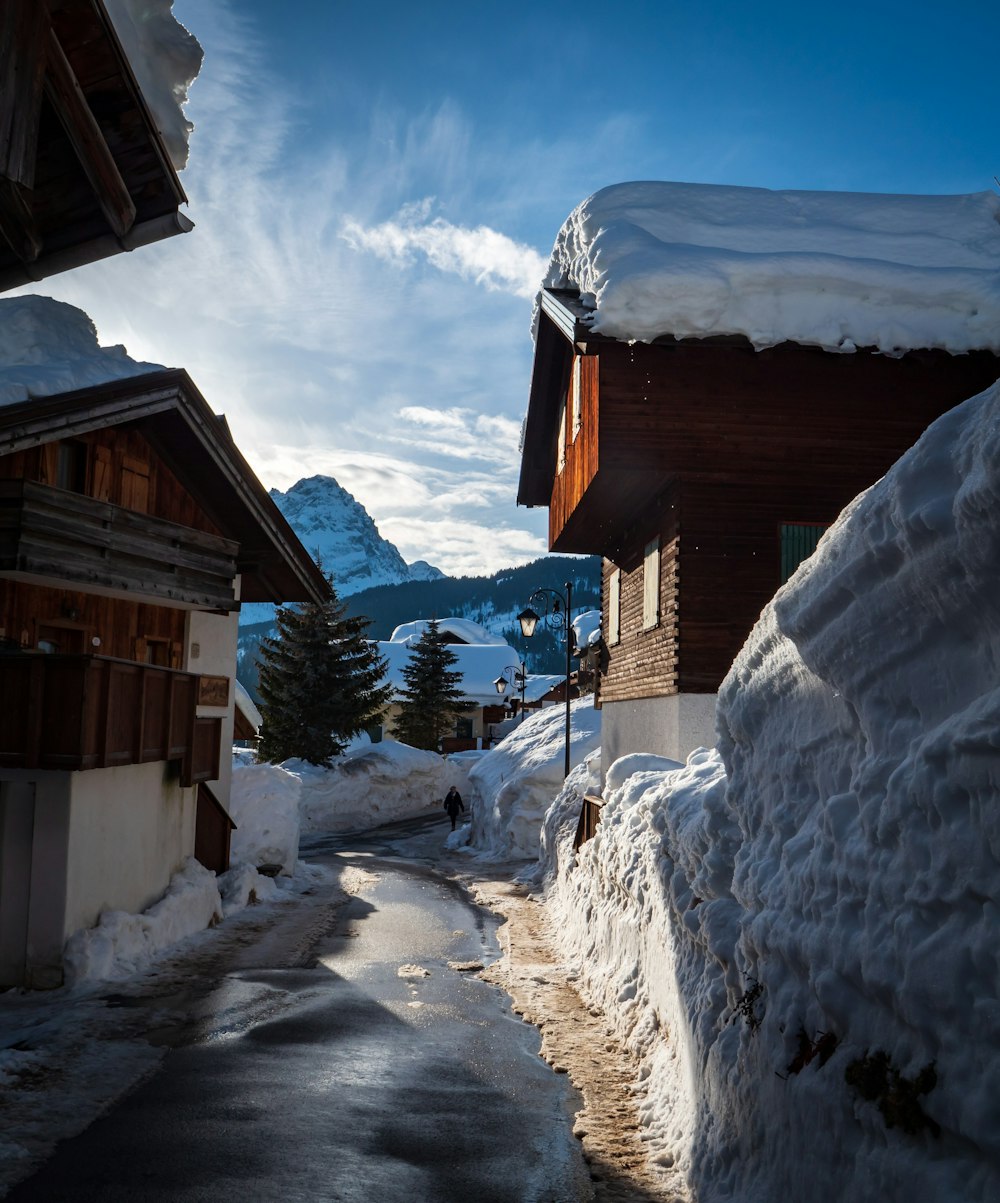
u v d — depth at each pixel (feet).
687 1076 23.49
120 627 57.26
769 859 19.86
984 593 13.46
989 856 12.58
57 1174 20.40
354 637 160.86
